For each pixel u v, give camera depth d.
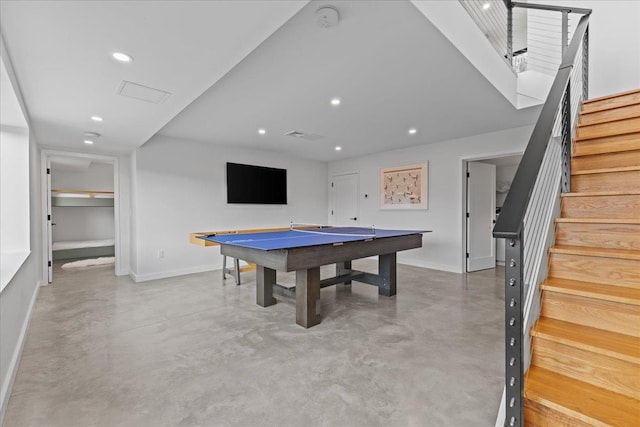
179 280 4.62
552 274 1.66
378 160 6.25
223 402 1.67
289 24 1.91
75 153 4.64
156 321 2.90
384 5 1.76
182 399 1.70
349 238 3.16
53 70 2.18
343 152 6.18
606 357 1.18
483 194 5.32
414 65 2.48
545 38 3.89
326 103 3.33
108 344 2.40
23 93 2.57
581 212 1.87
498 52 2.99
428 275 4.82
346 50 2.24
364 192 6.54
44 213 4.40
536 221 1.70
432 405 1.63
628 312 1.28
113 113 3.08
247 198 5.80
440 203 5.24
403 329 2.67
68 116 3.15
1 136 3.12
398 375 1.93
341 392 1.75
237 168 5.66
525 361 1.32
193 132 4.58
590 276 1.53
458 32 2.24
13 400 1.69
